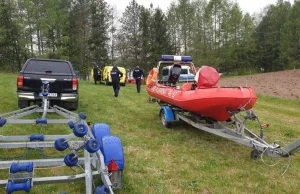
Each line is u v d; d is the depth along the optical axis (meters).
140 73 16.41
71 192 3.79
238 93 5.70
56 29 40.00
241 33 52.59
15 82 18.31
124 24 49.22
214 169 4.98
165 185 4.27
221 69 53.16
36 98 8.29
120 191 3.95
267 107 13.81
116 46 49.00
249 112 5.62
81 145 2.94
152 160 5.30
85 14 44.59
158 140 6.68
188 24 52.22
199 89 6.20
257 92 19.84
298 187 4.39
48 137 4.52
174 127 8.00
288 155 4.68
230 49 50.38
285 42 49.53
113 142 3.69
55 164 3.46
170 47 43.97
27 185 2.65
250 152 6.05
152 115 9.72
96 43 42.91
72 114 5.79
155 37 43.47
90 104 11.39
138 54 44.75
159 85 9.02
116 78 13.88
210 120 6.70
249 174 4.82
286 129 8.64
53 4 39.56
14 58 39.22
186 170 4.84
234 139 5.57
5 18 37.38
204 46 48.44
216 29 52.09
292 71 38.78
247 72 52.19
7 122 4.91
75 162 2.91
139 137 6.88
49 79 8.40
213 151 6.03
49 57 37.91
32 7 36.78
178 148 6.13
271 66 58.25
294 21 49.06
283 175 4.86
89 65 42.56
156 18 43.66
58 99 8.46
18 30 37.19
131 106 11.42
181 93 6.87
